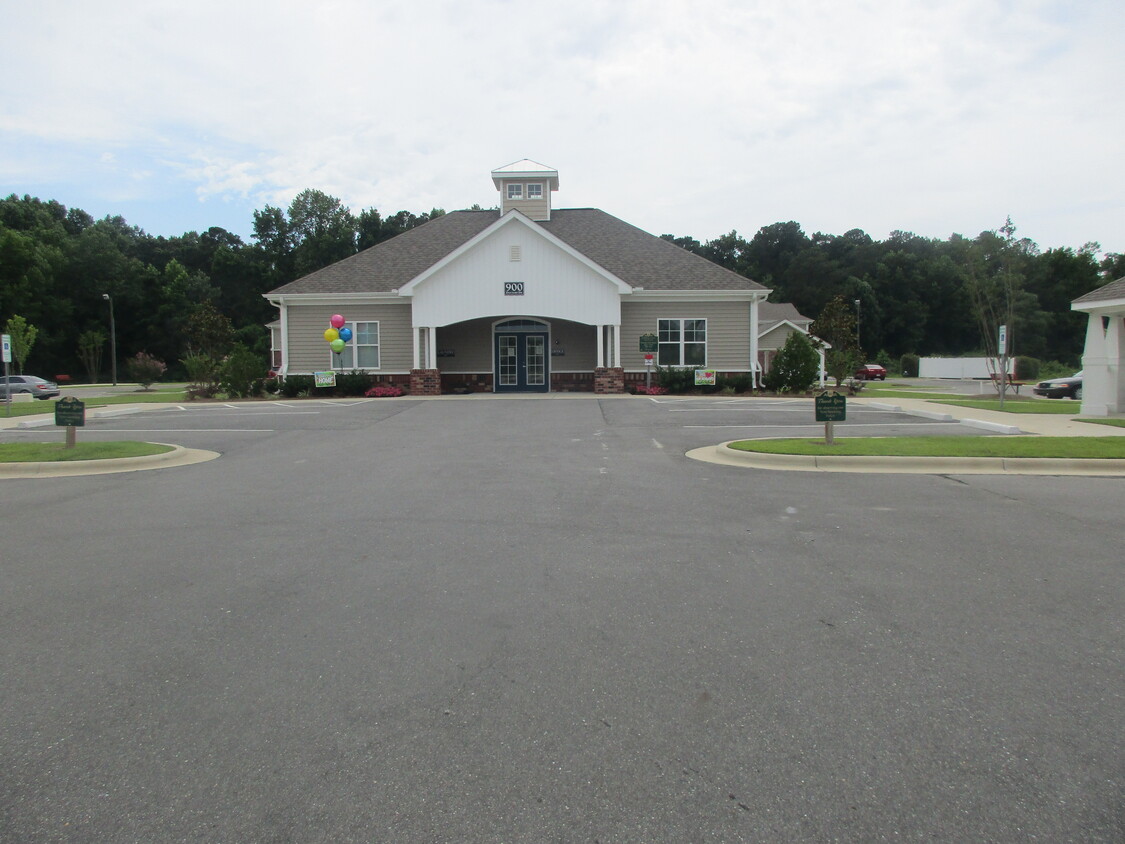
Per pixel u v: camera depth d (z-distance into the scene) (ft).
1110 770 9.68
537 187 99.40
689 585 17.24
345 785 9.53
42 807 9.09
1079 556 19.51
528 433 47.42
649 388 84.48
